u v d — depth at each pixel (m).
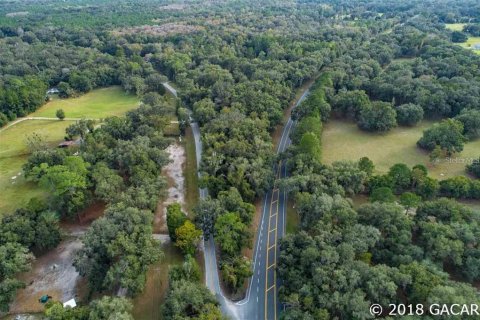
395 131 154.75
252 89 166.12
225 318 72.94
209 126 140.38
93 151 128.38
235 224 91.00
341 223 90.25
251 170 113.38
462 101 155.50
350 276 71.75
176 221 94.62
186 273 79.94
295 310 69.88
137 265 79.00
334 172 110.62
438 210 90.81
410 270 73.69
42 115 187.50
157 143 132.00
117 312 66.25
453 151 130.25
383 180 109.94
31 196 120.06
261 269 89.88
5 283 77.19
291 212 110.19
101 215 110.25
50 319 68.31
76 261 82.12
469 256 78.75
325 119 159.38
